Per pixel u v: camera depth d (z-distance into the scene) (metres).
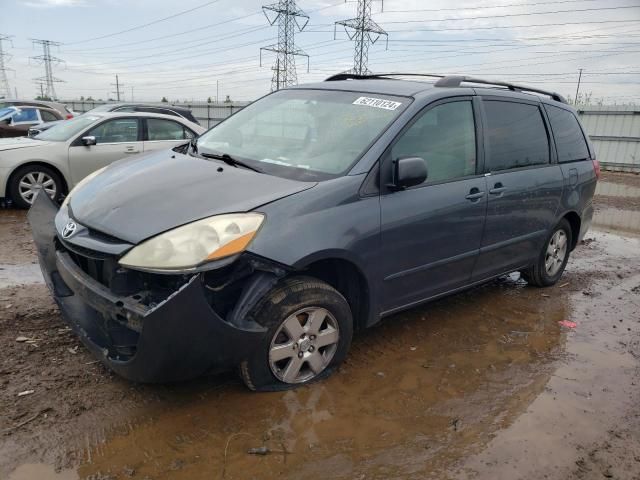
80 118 8.77
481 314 4.72
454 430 3.01
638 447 2.99
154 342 2.58
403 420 3.06
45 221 3.78
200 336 2.68
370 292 3.43
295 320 3.11
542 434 3.04
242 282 2.98
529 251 4.93
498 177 4.28
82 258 3.08
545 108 5.06
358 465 2.66
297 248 2.93
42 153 7.72
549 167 4.93
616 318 4.86
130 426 2.82
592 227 9.01
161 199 3.01
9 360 3.33
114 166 3.90
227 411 2.99
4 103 16.64
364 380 3.45
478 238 4.16
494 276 4.60
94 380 3.20
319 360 3.32
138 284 2.76
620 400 3.46
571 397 3.46
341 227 3.14
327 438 2.84
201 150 3.96
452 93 4.01
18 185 7.64
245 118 4.33
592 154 5.76
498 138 4.36
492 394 3.42
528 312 4.84
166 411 2.96
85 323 3.04
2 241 6.07
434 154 3.79
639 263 6.78
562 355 4.04
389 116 3.62
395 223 3.43
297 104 4.14
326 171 3.36
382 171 3.40
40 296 4.35
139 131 8.65
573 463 2.81
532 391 3.49
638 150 20.38
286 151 3.65
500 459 2.79
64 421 2.81
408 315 4.57
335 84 4.30
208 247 2.67
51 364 3.33
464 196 3.93
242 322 2.85
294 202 3.01
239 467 2.58
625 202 12.16
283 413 3.01
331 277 3.48
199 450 2.67
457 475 2.65
